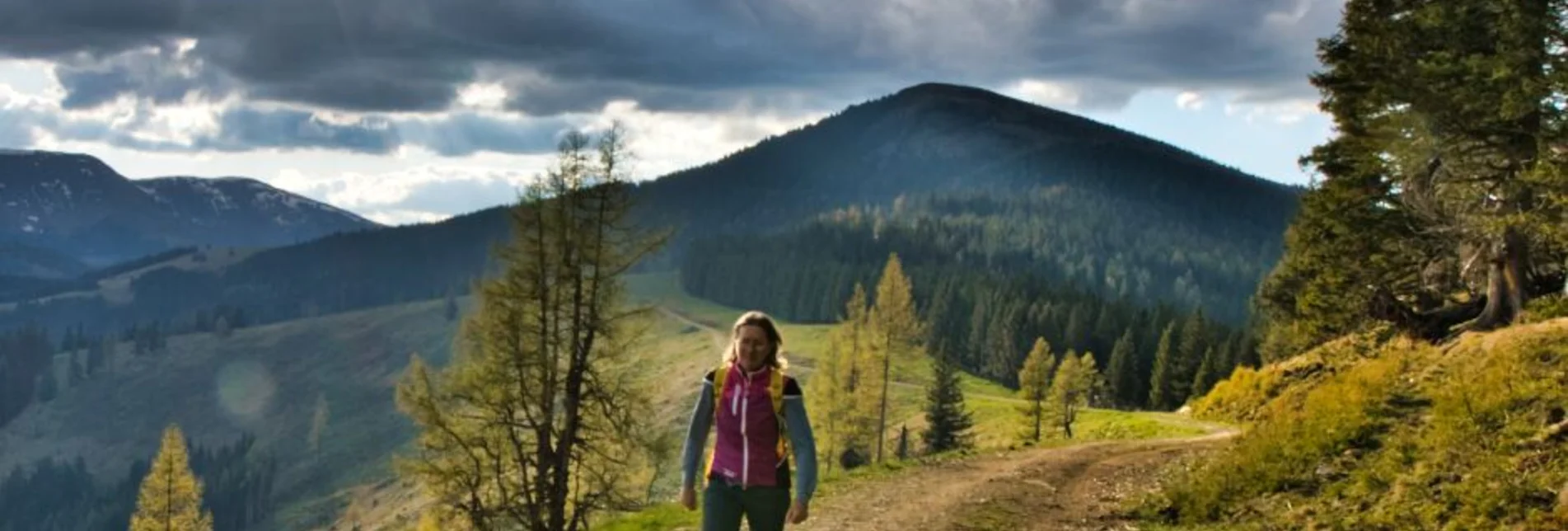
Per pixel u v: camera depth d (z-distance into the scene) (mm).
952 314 162125
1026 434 73250
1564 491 10297
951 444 79812
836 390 66250
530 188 28578
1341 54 33438
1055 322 140750
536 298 28141
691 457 7215
